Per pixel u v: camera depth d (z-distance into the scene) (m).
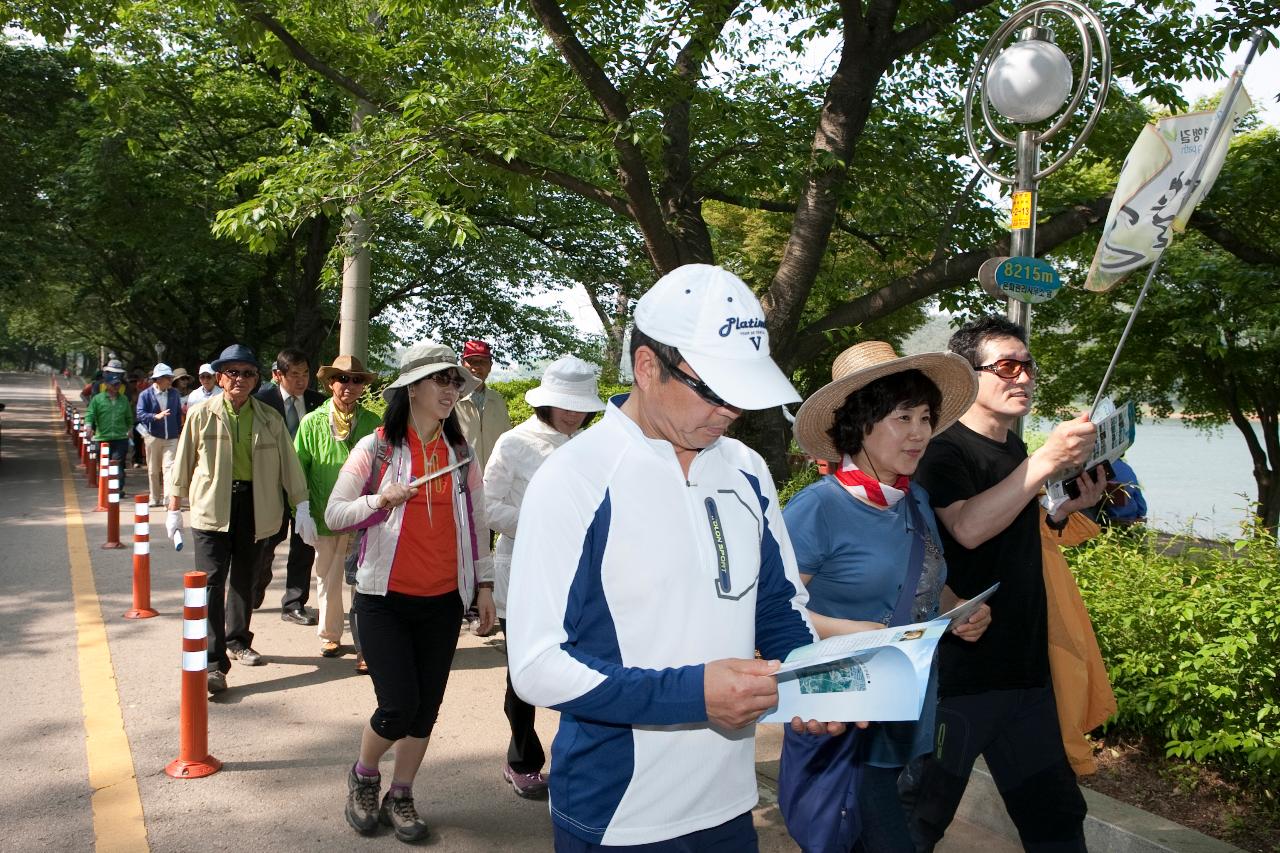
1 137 23.52
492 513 4.68
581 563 1.85
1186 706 4.08
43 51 23.56
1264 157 10.83
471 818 4.13
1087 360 15.84
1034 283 4.67
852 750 2.42
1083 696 2.97
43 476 17.38
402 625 3.80
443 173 8.74
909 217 10.48
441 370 3.90
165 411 13.30
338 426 6.30
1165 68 9.66
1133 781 4.09
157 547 10.10
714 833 2.00
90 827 3.95
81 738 4.88
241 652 6.22
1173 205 2.98
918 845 2.84
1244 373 14.88
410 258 23.17
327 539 6.31
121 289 31.48
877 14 8.60
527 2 8.84
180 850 3.78
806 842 2.47
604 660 1.87
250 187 20.70
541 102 9.18
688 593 1.89
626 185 8.59
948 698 2.81
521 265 22.75
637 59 8.62
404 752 3.90
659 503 1.90
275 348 31.77
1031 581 2.81
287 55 9.91
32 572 8.80
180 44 18.81
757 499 2.13
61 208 24.97
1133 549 4.99
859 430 2.58
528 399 4.77
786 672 1.78
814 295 12.70
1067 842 2.91
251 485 5.93
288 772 4.54
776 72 10.27
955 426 2.93
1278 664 3.94
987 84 4.67
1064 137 9.97
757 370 1.85
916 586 2.62
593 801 1.91
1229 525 5.43
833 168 8.55
